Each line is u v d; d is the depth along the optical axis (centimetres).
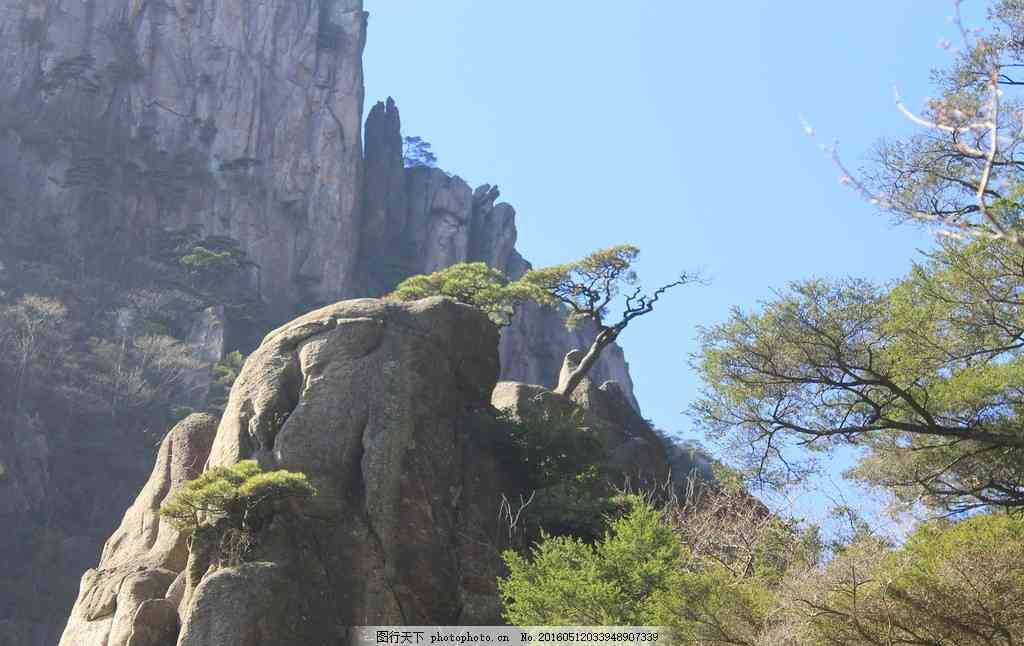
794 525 2284
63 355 9844
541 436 3806
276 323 12319
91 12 13375
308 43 14250
